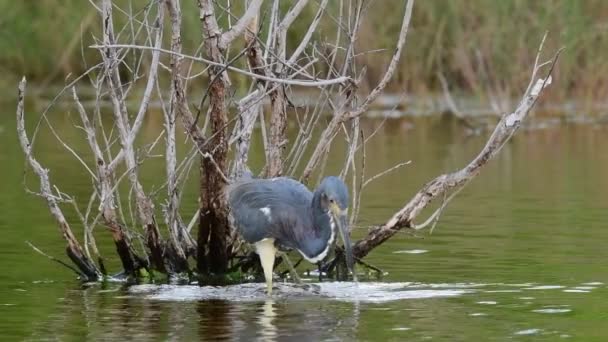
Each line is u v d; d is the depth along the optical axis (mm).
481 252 13219
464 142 24500
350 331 9602
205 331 9617
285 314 10328
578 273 11984
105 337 9414
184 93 11641
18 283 11758
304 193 11602
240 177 12133
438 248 13523
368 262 12750
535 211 16125
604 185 18594
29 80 32344
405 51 29047
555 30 28000
